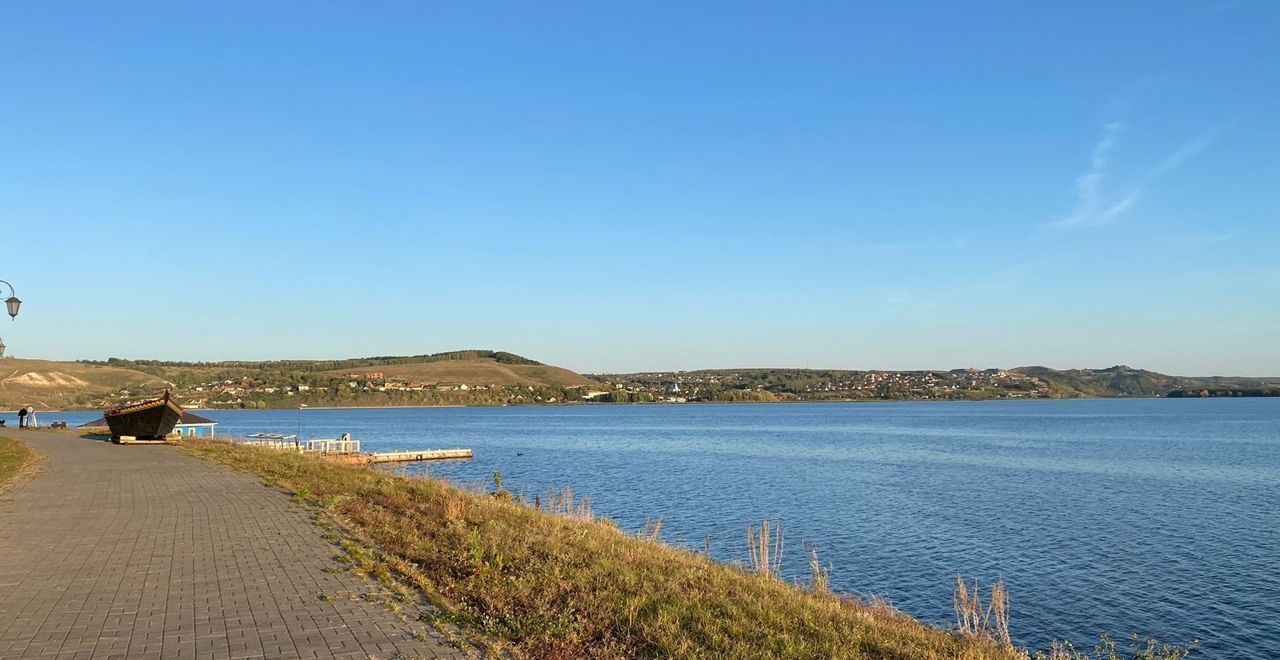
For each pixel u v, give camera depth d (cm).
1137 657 1243
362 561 959
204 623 705
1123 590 1919
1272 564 2175
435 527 1194
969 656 780
